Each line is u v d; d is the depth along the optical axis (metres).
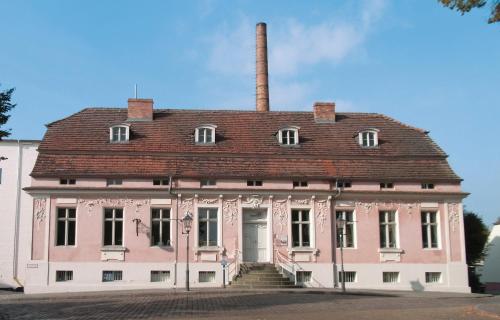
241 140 36.50
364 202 35.00
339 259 34.22
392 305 22.50
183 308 21.00
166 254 32.94
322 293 28.53
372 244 34.62
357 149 36.75
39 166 33.12
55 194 32.69
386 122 39.88
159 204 33.38
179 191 33.38
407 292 31.16
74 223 32.75
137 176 33.38
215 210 33.91
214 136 36.06
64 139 34.84
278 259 33.69
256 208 34.03
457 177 35.91
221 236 33.47
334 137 37.75
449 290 34.56
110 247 32.56
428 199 35.50
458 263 35.03
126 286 32.34
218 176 33.91
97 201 32.97
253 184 34.34
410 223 35.12
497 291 45.12
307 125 38.69
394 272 34.56
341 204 34.78
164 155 34.59
